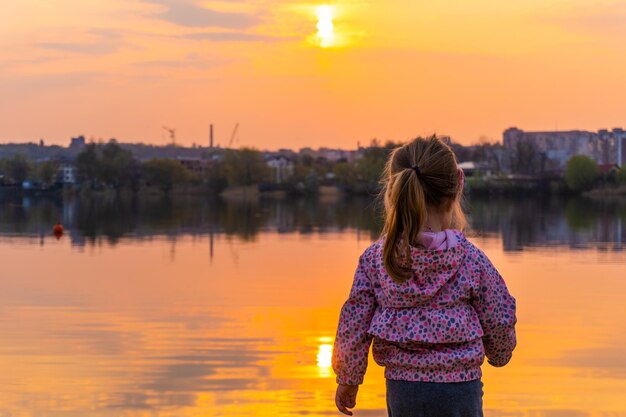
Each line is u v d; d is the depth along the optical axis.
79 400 10.10
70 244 36.78
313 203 103.62
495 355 3.74
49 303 17.97
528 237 40.66
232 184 156.12
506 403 9.82
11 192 146.00
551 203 97.06
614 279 22.61
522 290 20.31
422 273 3.58
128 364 11.89
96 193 151.00
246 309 17.30
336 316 16.38
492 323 3.64
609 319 15.70
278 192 153.12
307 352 12.81
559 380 10.80
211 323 15.43
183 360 12.16
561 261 28.28
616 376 11.02
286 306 17.80
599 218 60.62
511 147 162.50
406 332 3.60
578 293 19.62
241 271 25.30
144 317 16.09
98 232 45.53
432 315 3.59
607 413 9.48
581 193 123.31
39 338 13.70
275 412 9.65
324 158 198.75
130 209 81.94
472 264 3.63
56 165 156.88
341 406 3.85
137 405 9.94
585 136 187.62
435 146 3.66
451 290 3.61
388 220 3.66
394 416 3.69
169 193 155.62
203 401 10.09
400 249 3.58
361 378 3.76
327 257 30.25
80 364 11.85
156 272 25.02
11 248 34.59
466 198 3.86
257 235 43.00
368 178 143.38
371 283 3.72
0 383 10.80
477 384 3.64
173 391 10.48
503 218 60.94
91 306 17.55
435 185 3.61
